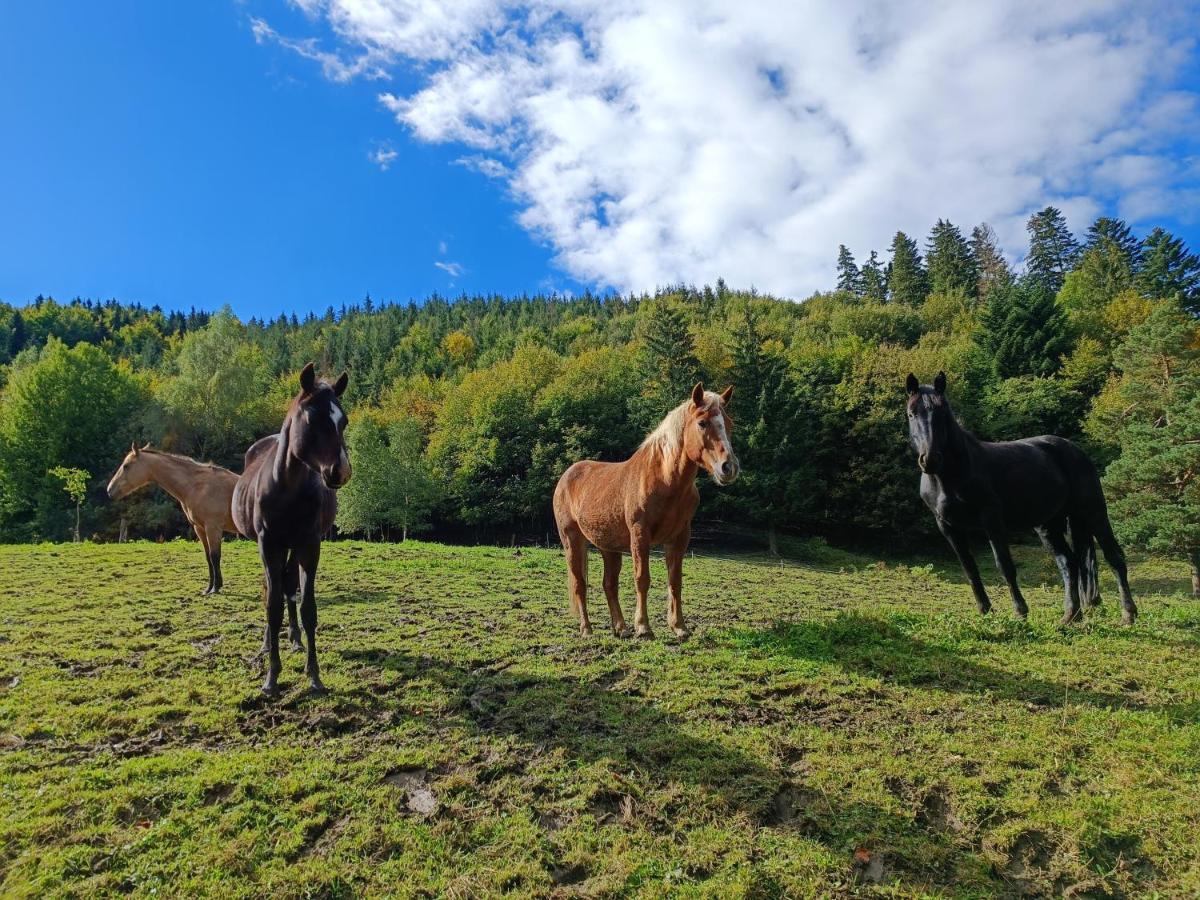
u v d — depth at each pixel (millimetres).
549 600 9711
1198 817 3277
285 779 3602
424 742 4141
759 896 2816
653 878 2916
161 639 6551
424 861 3000
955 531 7305
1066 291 62438
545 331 101000
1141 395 26547
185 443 41906
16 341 88062
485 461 40062
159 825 3199
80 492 30281
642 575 6344
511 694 5008
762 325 70625
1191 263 55562
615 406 44375
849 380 39062
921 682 5180
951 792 3535
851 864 3023
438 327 110938
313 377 4762
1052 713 4539
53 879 2840
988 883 2941
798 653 5848
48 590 9258
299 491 4957
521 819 3299
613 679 5363
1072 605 7207
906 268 94875
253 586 9805
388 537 41750
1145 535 21750
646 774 3703
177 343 93188
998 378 42438
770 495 32688
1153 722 4324
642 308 101875
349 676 5441
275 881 2859
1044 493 7176
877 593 13430
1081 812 3326
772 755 3908
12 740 4109
